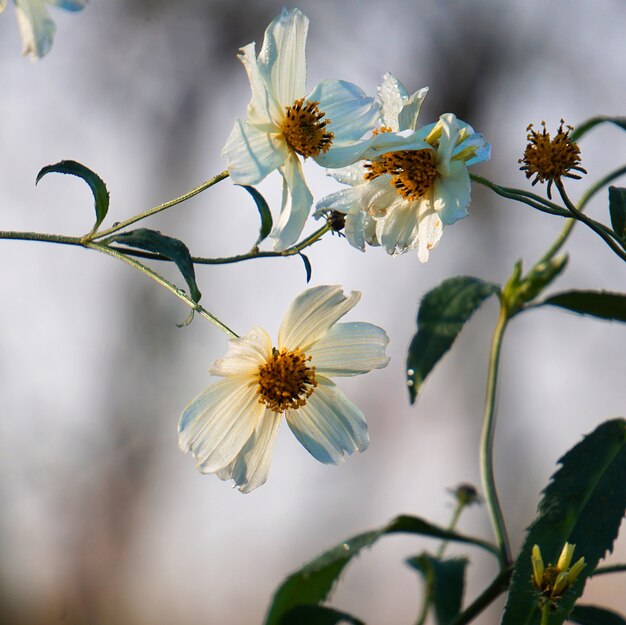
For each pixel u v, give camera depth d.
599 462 0.67
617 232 0.66
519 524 1.75
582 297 0.72
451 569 0.77
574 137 0.75
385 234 0.66
